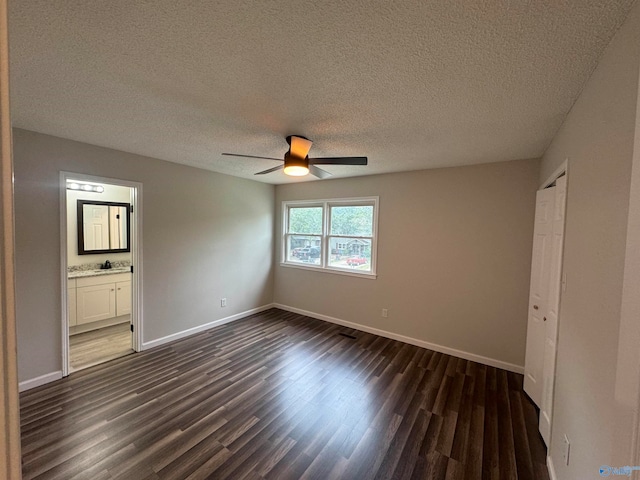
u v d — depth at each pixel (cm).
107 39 128
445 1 104
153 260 344
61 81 164
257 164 367
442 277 355
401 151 288
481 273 330
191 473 172
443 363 324
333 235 457
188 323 387
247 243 470
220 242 425
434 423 222
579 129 160
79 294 381
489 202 324
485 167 326
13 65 149
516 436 210
